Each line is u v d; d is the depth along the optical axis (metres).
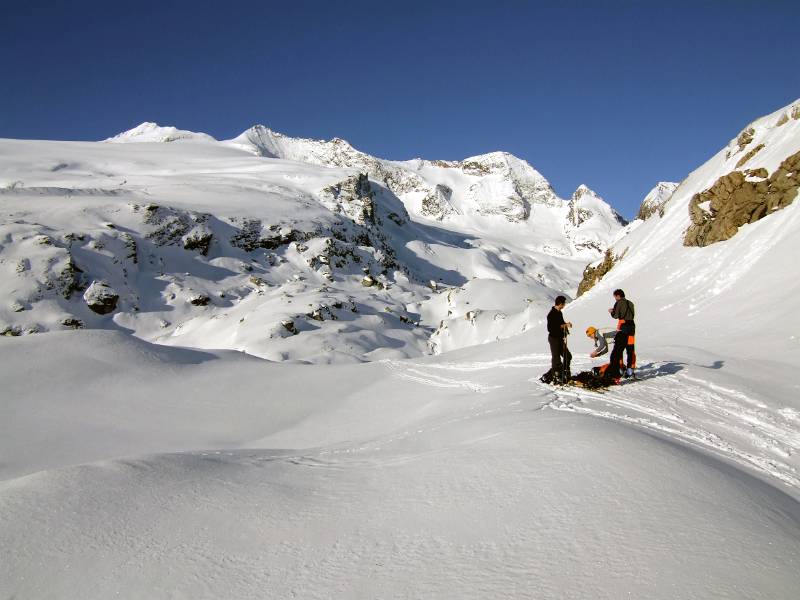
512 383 14.48
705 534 3.60
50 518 4.67
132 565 3.99
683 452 5.37
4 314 67.88
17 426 18.52
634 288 28.59
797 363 11.41
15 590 3.75
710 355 12.92
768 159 26.36
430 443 7.21
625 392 9.46
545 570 3.35
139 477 5.66
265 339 63.09
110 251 87.56
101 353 24.73
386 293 109.00
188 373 24.59
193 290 88.75
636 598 2.99
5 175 153.88
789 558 3.37
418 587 3.37
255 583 3.66
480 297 92.00
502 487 4.61
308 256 113.25
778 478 5.70
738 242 24.03
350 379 23.84
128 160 192.38
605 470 4.63
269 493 5.27
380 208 197.25
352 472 5.91
